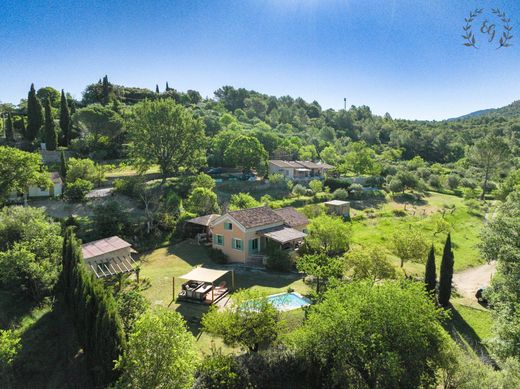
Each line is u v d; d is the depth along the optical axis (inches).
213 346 941.2
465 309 1357.0
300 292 1330.0
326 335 789.2
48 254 1154.0
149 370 678.5
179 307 1199.6
